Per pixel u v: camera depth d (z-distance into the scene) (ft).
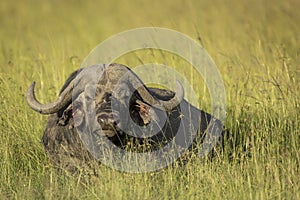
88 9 283.59
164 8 253.65
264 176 91.76
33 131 108.78
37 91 124.47
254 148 98.37
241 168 93.71
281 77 119.44
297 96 114.32
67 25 246.88
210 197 85.61
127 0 282.36
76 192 87.86
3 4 304.09
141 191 85.76
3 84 119.75
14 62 141.49
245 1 224.53
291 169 92.94
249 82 124.57
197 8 228.02
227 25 197.67
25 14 282.97
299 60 126.62
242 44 163.32
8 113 109.91
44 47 156.15
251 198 84.43
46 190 86.99
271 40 153.89
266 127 106.11
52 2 304.50
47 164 99.81
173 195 85.71
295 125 108.37
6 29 245.86
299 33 183.32
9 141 104.83
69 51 155.94
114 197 83.46
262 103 112.47
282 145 102.06
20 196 87.04
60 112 98.84
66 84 101.55
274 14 202.39
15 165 101.35
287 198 85.76
